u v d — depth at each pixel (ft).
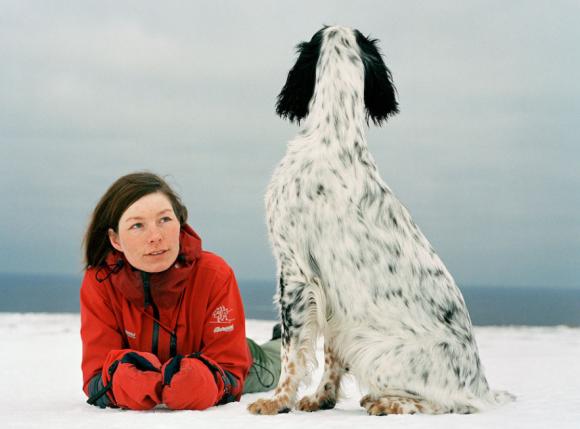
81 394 15.92
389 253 11.44
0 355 28.50
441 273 11.76
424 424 9.65
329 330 11.85
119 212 11.80
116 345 12.61
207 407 11.91
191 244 12.48
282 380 11.78
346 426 9.52
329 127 12.12
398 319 11.26
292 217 11.82
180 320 12.69
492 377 19.04
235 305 13.12
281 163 12.34
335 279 11.52
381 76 13.16
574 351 34.63
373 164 12.13
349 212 11.55
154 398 11.51
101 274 12.56
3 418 10.58
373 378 11.28
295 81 13.20
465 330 11.63
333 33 13.01
